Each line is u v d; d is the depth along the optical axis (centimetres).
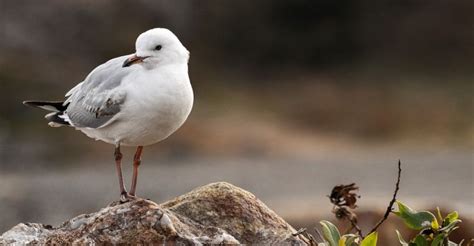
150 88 788
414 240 765
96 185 2308
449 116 3231
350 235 757
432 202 1464
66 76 3209
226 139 2970
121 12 3550
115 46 3453
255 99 3456
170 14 3672
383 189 2111
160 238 727
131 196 812
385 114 3272
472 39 3791
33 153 2712
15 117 2883
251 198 799
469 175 2311
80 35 3425
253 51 3766
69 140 2759
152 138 815
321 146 3039
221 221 778
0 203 2038
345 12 3844
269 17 3825
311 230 1472
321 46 3803
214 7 3794
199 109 3241
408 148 2972
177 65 801
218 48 3738
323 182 2286
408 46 3800
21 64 3173
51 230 816
